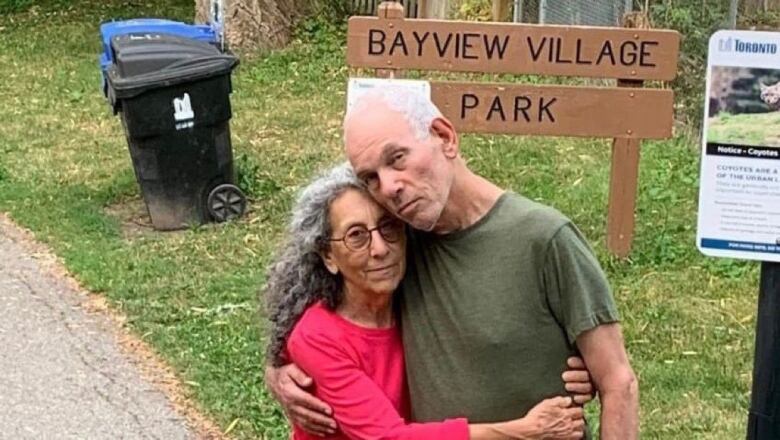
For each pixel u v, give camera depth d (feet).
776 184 9.59
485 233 9.00
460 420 8.98
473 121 23.73
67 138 36.42
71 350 20.89
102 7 57.98
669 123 23.82
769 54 9.45
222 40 42.96
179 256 25.80
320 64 44.55
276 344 9.61
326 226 9.09
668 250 24.54
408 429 9.05
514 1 42.04
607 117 23.81
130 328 21.77
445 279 9.12
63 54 49.14
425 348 9.21
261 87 42.06
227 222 28.30
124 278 24.29
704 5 35.70
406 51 23.32
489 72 23.47
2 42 51.44
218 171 28.27
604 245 24.82
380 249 8.98
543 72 23.45
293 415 9.48
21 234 27.63
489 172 29.91
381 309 9.34
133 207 29.94
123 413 18.44
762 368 9.92
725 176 9.68
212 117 28.02
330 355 9.20
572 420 9.06
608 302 8.95
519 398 9.01
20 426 18.08
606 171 29.71
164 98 27.55
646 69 23.50
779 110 9.50
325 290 9.36
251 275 24.35
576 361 9.04
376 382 9.30
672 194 27.89
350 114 8.96
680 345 20.11
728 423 17.28
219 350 20.51
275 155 33.32
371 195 8.95
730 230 9.73
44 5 58.34
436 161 8.78
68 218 28.68
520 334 8.93
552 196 27.94
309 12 47.80
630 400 8.97
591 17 39.01
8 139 36.37
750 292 22.50
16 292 23.79
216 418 18.08
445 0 44.06
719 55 9.55
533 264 8.88
